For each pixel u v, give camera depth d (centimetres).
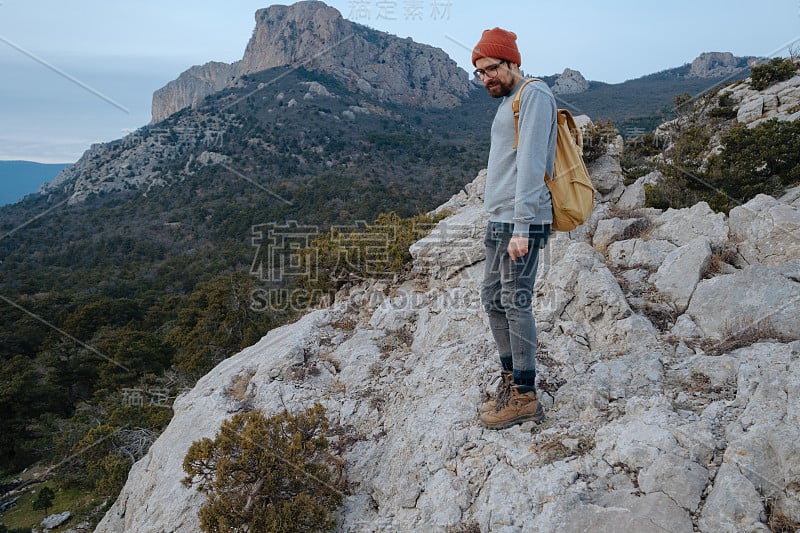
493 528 280
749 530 228
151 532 406
